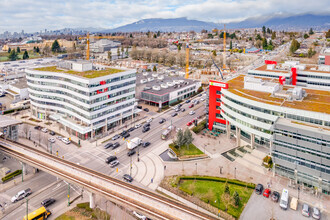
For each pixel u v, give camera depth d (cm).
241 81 15225
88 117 13325
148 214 7262
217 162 11481
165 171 10800
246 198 9012
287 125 9388
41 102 15975
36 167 9844
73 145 12988
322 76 16562
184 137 12512
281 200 8581
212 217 7000
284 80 13975
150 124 15850
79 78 13162
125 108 15525
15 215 8369
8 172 10788
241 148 12506
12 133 12762
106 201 9150
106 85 13800
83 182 8575
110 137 13925
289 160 9594
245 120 11694
